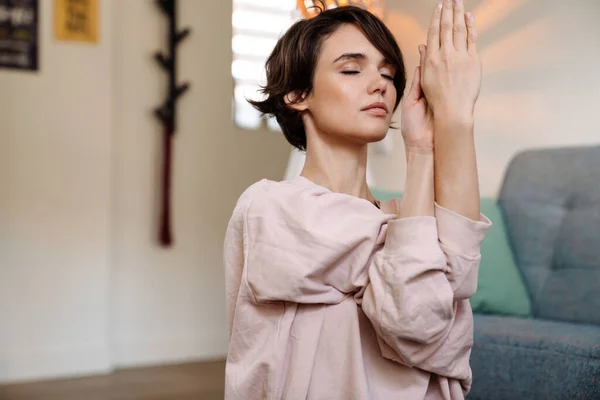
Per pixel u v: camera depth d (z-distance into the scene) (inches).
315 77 33.9
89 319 119.1
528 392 54.7
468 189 28.7
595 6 84.3
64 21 117.6
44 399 98.3
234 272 33.9
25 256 116.0
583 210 74.7
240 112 136.1
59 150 117.8
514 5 93.3
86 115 119.0
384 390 30.8
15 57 115.6
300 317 31.3
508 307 72.7
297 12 132.6
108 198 120.4
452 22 30.0
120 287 125.7
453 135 28.7
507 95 93.6
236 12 134.7
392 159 103.6
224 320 134.7
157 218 128.3
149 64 127.6
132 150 126.6
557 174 79.1
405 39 105.0
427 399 31.5
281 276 29.7
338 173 34.3
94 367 118.3
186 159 131.2
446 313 28.0
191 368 121.9
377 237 30.1
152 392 101.8
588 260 71.7
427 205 28.9
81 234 119.0
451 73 29.1
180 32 128.3
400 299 27.5
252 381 31.5
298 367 30.4
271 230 30.8
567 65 86.8
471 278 28.8
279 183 34.0
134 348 126.2
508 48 93.9
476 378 58.6
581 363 51.5
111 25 120.4
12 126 115.6
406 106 30.7
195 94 131.9
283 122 37.1
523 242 78.2
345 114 32.8
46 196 117.1
